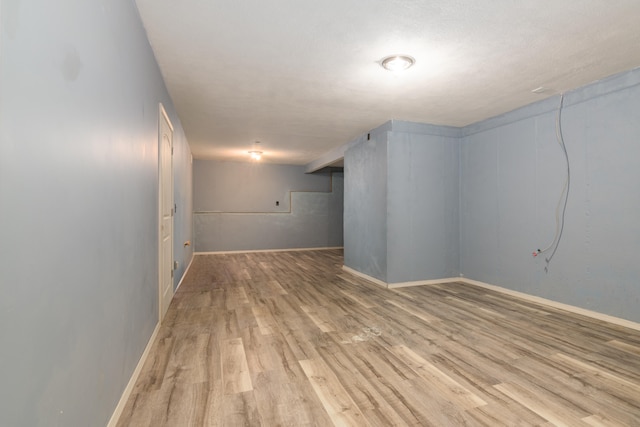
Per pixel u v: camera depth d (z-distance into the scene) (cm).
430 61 266
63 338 102
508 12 200
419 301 372
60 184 100
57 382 99
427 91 334
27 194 83
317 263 648
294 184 869
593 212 313
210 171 797
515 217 395
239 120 444
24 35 81
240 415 163
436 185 466
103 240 138
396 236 444
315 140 567
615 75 294
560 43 238
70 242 107
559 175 345
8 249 75
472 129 458
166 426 155
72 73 108
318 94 342
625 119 289
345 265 575
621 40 234
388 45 242
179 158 439
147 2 190
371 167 485
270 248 846
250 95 347
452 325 293
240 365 216
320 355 231
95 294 129
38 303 88
